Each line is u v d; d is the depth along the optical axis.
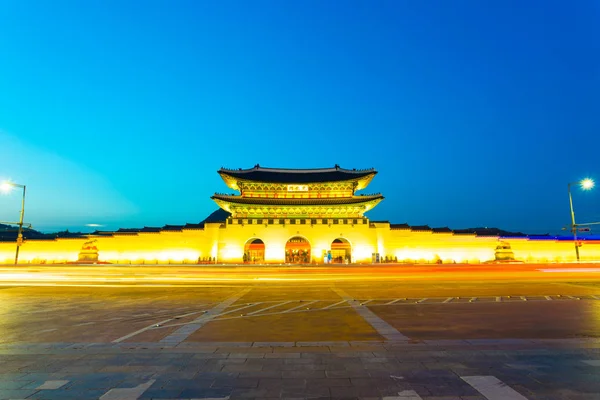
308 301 18.64
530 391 6.40
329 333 11.30
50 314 14.88
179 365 7.95
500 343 9.67
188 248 61.66
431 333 11.24
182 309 16.17
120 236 61.94
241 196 66.06
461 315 14.37
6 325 12.63
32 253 62.34
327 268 36.25
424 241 62.62
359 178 67.50
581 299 18.64
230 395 6.29
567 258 60.78
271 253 62.12
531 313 14.69
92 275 33.88
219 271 36.03
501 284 27.22
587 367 7.68
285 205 63.59
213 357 8.52
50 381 6.98
